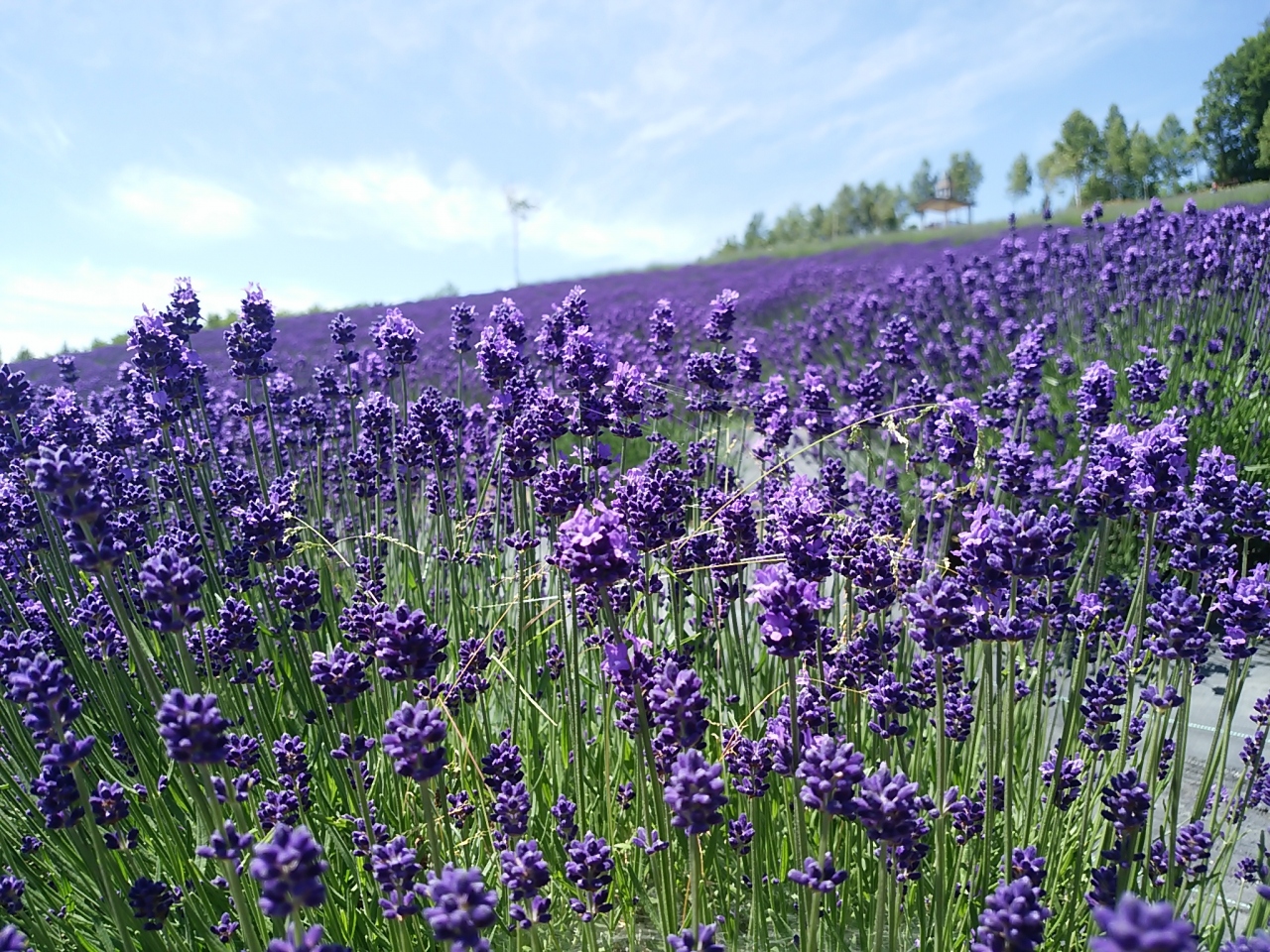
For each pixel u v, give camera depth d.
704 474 5.20
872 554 3.17
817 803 2.09
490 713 4.22
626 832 3.27
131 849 2.98
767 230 95.00
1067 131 54.78
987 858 2.68
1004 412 5.75
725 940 2.97
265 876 1.70
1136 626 3.39
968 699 3.36
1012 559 2.56
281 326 18.27
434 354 14.81
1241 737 4.36
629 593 3.56
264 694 4.03
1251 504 3.59
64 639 3.82
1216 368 7.84
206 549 4.48
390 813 3.27
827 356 13.02
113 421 5.13
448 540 4.54
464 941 1.76
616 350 9.85
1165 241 10.22
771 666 3.94
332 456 7.29
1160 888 2.81
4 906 2.61
